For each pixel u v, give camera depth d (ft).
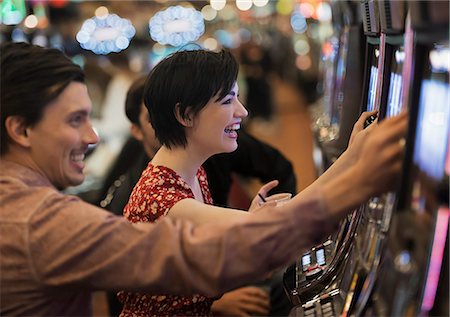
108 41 21.47
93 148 16.67
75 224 4.59
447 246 3.96
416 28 4.11
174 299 6.23
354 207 4.48
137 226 4.67
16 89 4.74
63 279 4.58
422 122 4.25
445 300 3.94
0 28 14.89
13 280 4.60
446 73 4.09
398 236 4.21
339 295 5.60
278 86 48.78
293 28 44.80
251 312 8.86
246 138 9.57
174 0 30.25
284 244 4.48
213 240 4.50
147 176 6.44
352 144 5.95
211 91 6.32
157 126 6.49
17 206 4.68
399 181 4.27
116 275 4.53
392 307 4.04
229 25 47.78
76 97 4.87
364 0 6.65
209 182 9.16
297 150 28.35
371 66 6.73
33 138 4.84
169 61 6.44
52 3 18.39
